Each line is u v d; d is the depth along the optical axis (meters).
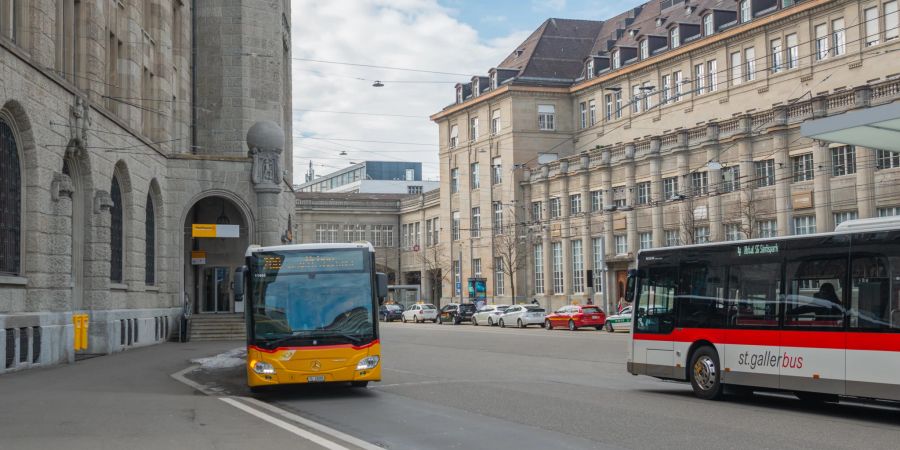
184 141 43.56
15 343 22.81
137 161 34.88
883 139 23.36
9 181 23.12
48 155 24.94
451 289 87.62
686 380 17.34
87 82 29.53
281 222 47.72
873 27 48.97
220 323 40.69
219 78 46.34
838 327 14.41
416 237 101.00
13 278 22.78
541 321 59.16
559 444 11.25
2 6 22.84
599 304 65.06
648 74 67.44
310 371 16.61
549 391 18.14
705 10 61.59
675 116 64.12
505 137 77.88
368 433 12.46
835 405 16.25
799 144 47.34
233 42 46.50
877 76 48.53
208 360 27.28
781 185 48.06
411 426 13.12
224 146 46.16
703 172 54.59
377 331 17.09
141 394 17.97
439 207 93.88
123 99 34.06
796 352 15.06
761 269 16.00
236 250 45.81
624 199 62.59
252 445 11.12
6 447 10.93
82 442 11.34
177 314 40.75
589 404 15.70
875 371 13.77
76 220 29.48
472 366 25.77
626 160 61.44
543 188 72.50
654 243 58.38
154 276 39.09
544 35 81.88
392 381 20.88
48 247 25.03
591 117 75.38
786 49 54.78
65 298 25.81
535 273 74.44
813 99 46.12
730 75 59.25
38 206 24.22
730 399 16.92
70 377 21.86
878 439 11.65
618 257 62.03
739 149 51.22
